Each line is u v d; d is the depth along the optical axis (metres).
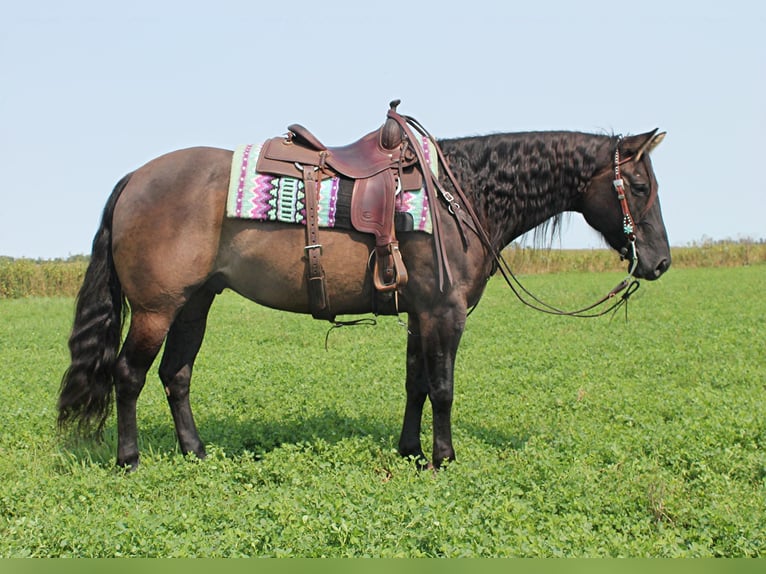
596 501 5.18
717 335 14.12
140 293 5.98
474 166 6.31
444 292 5.96
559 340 13.87
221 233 6.00
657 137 6.25
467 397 8.97
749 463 6.04
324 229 5.89
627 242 6.45
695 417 7.42
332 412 7.86
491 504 4.99
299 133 6.05
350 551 4.48
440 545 4.56
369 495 5.32
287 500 5.04
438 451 6.15
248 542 4.60
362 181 5.89
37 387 9.70
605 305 20.88
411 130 6.12
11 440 6.92
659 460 6.27
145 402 8.60
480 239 6.13
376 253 5.87
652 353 12.03
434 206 5.89
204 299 6.49
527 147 6.39
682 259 45.50
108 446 6.78
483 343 13.77
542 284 30.38
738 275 34.12
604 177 6.41
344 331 15.95
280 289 6.08
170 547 4.48
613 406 8.20
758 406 7.82
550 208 6.54
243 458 6.18
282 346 13.88
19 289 27.91
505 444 6.84
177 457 6.19
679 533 4.78
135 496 5.44
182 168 5.98
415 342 6.39
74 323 6.20
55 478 5.82
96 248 6.20
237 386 9.54
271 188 5.88
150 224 5.89
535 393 9.13
